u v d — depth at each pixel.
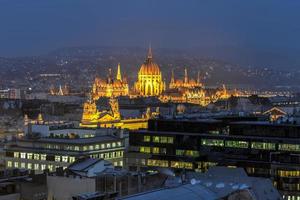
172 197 158.00
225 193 173.25
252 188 193.25
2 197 187.12
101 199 179.38
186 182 183.25
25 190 195.62
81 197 175.88
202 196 164.25
